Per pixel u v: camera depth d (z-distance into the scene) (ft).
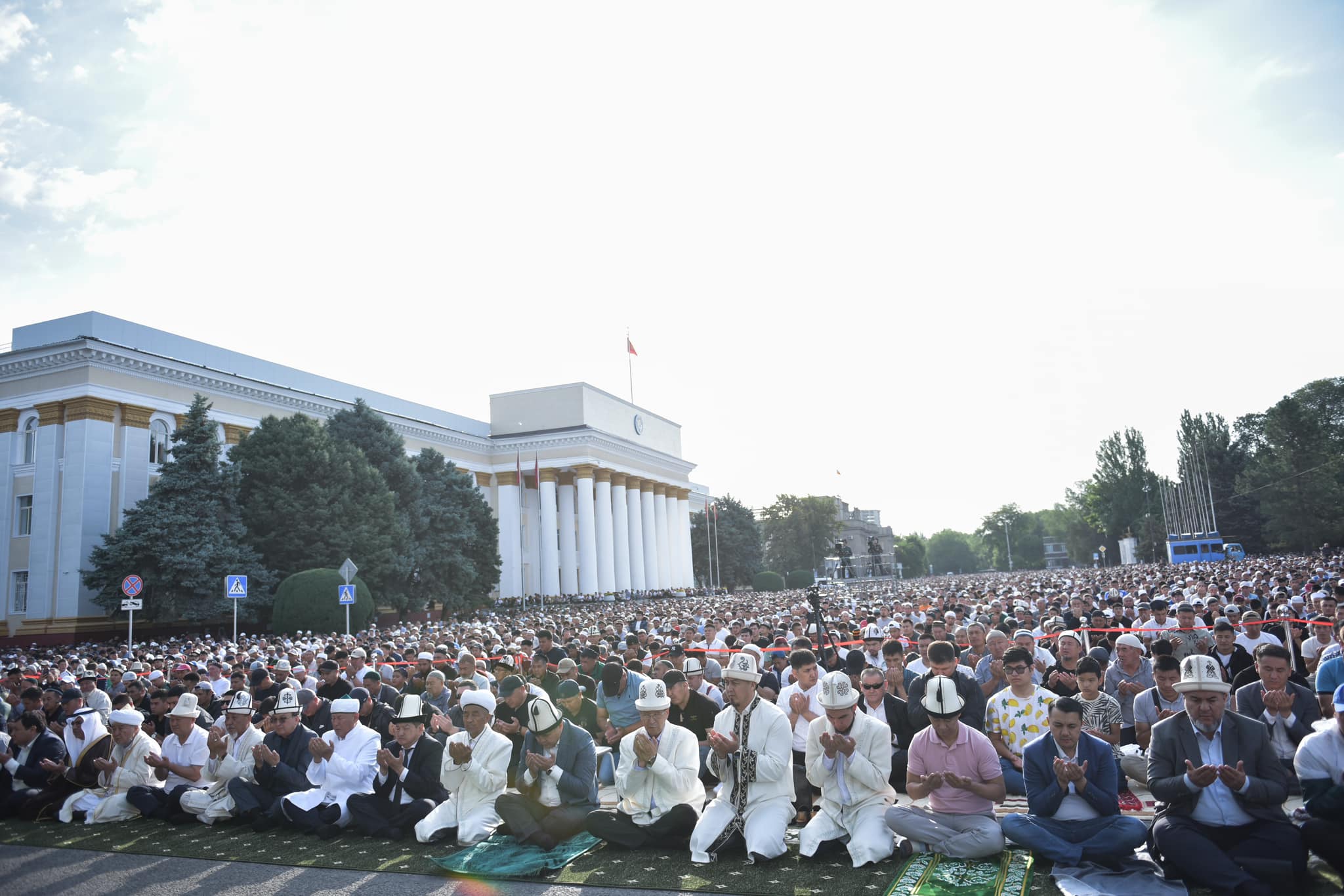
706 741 38.34
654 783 30.78
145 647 103.04
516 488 248.32
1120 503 402.31
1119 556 427.74
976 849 26.53
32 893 29.04
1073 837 26.16
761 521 431.84
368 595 129.08
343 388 204.03
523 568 258.16
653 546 284.20
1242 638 45.85
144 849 33.55
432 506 180.04
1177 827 24.40
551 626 112.57
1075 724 26.35
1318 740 23.90
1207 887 23.56
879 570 467.93
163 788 38.63
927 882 24.97
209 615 125.59
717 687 42.55
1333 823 23.15
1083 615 65.98
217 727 37.04
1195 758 25.04
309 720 40.78
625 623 116.98
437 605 185.37
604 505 257.96
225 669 64.23
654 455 289.94
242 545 132.67
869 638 48.75
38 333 148.05
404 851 31.60
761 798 29.32
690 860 28.89
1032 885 24.79
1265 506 283.79
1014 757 32.50
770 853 27.89
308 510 138.21
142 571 124.57
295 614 121.80
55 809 40.29
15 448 141.90
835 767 29.32
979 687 36.65
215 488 132.57
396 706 42.98
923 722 36.11
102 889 29.09
